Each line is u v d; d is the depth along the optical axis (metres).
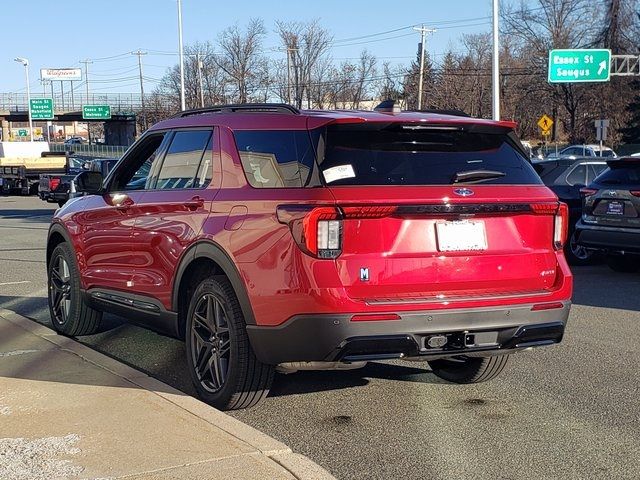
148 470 3.97
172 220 5.66
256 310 4.80
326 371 6.41
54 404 5.03
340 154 4.82
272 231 4.74
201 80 55.16
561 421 5.19
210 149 5.57
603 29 51.62
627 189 10.82
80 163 34.41
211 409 4.95
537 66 55.75
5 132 89.62
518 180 5.12
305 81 58.56
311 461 4.19
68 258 7.28
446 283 4.76
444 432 4.97
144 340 7.46
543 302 4.97
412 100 62.19
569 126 64.19
